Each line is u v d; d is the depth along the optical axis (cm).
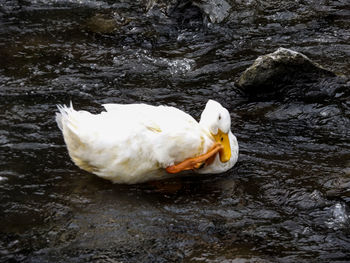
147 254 443
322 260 437
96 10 971
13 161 560
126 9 973
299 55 707
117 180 530
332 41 845
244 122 654
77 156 518
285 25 904
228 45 849
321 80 719
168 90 723
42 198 507
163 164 522
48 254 439
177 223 481
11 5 984
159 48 841
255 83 709
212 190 531
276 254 443
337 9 950
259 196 521
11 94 696
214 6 927
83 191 521
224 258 438
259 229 475
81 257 437
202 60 805
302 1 976
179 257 440
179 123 527
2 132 608
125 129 509
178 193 526
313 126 646
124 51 828
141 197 517
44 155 572
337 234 468
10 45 837
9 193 512
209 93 718
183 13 936
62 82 733
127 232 468
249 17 923
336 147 600
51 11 966
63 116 517
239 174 556
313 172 555
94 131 507
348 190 524
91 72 764
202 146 531
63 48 833
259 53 820
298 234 468
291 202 511
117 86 728
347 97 698
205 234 468
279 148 600
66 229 468
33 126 623
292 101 698
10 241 451
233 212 498
